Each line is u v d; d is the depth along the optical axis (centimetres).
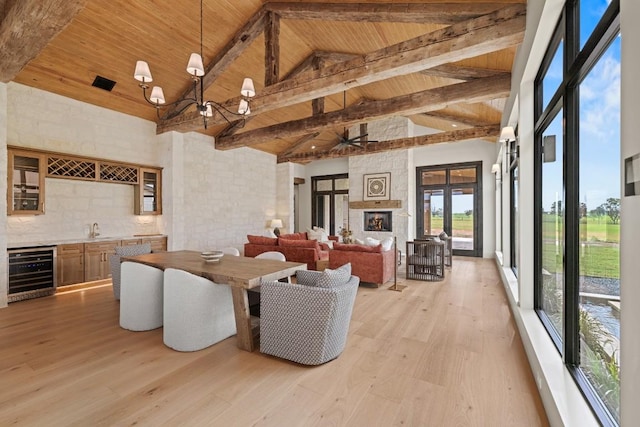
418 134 870
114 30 403
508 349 264
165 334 271
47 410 183
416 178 870
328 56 549
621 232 94
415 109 448
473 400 194
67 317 341
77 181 496
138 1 377
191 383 213
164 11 398
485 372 227
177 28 427
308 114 754
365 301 407
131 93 518
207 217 707
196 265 308
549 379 177
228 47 471
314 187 1066
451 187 823
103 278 489
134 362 242
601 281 157
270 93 409
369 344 275
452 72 430
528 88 289
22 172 423
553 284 250
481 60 392
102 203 528
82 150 496
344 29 448
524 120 292
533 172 293
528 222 296
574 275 186
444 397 197
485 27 276
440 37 297
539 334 240
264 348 253
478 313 357
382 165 860
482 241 779
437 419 177
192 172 673
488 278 541
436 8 313
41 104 450
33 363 239
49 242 435
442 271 530
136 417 178
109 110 532
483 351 261
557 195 236
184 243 652
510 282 425
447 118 693
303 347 237
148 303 304
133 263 308
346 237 680
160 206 599
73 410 183
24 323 323
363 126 882
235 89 588
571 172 186
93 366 235
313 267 535
